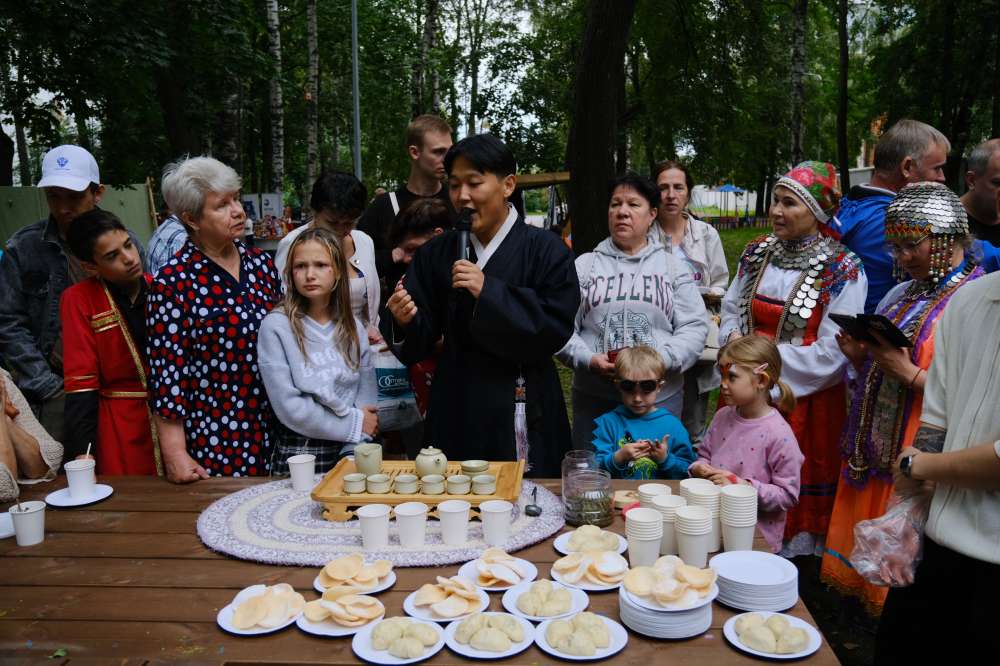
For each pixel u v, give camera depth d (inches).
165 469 103.4
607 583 66.9
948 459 62.6
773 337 115.3
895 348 86.0
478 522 80.1
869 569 68.6
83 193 118.0
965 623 68.5
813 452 113.0
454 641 58.4
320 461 100.7
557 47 805.9
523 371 102.1
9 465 90.7
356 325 103.0
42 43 370.3
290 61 820.0
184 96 462.9
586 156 287.6
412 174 157.5
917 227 88.8
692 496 73.9
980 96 524.1
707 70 523.5
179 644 58.4
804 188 109.7
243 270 104.4
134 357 107.5
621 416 113.1
